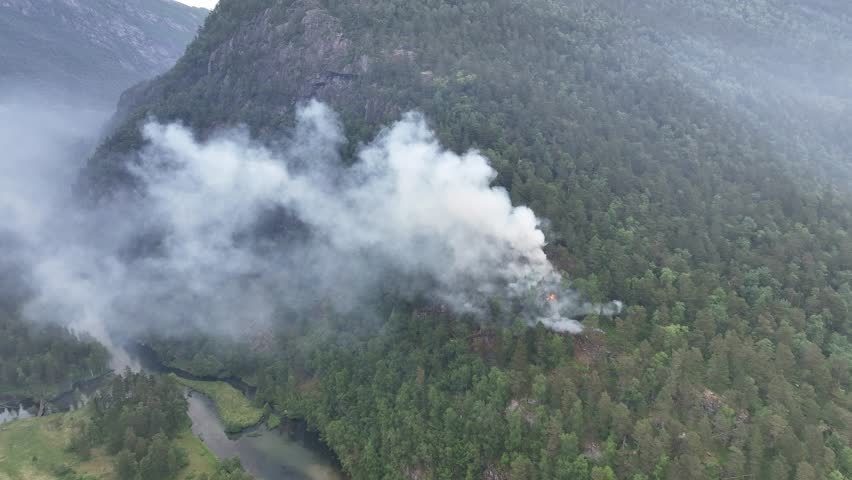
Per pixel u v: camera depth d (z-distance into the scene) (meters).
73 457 157.88
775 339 138.62
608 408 125.88
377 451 152.62
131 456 150.12
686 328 139.50
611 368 137.62
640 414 127.06
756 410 124.06
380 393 159.75
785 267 157.75
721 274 158.25
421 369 152.50
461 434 140.25
